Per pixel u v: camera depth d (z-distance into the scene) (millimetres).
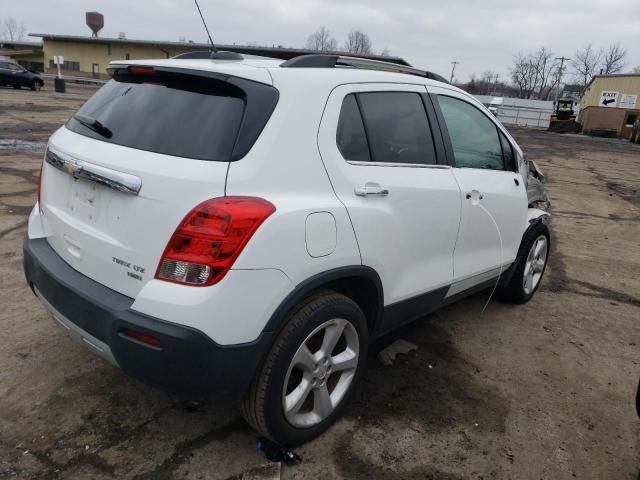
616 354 3924
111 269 2281
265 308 2197
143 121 2396
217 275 2072
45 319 3701
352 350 2760
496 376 3482
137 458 2492
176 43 53250
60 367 3150
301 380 2562
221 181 2119
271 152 2252
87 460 2461
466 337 3990
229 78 2316
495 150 3928
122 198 2236
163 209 2111
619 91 42000
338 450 2652
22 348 3324
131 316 2117
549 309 4668
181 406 2877
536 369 3617
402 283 3000
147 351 2096
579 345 4020
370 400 3084
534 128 45219
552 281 5418
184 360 2068
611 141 34375
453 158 3359
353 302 2650
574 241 7199
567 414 3129
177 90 2453
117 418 2750
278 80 2375
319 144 2451
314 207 2346
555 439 2895
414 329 4047
